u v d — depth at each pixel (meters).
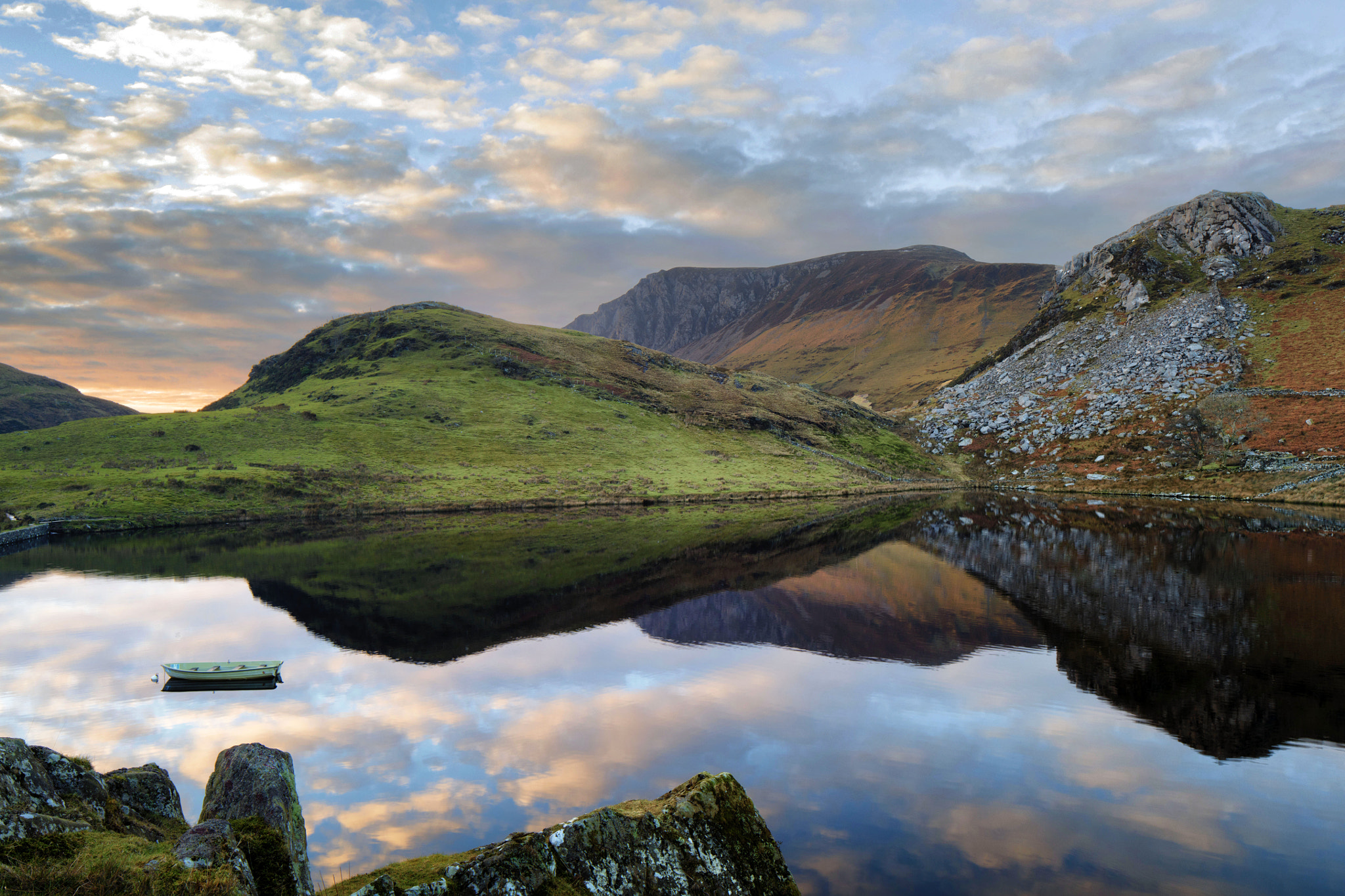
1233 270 178.62
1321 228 183.88
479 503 112.44
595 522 97.69
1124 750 25.23
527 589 55.22
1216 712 28.38
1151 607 45.19
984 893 17.09
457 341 196.88
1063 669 34.19
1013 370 186.62
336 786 23.14
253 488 110.00
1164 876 17.73
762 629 43.16
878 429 188.12
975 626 42.72
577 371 191.00
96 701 31.44
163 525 96.81
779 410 186.25
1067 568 58.59
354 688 33.09
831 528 87.56
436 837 19.84
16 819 9.55
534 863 10.16
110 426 135.75
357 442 134.88
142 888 8.83
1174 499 107.06
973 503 113.88
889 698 31.12
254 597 53.06
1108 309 189.88
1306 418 115.00
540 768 24.36
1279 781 22.67
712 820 12.09
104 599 52.66
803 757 25.06
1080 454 136.62
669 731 27.61
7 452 123.62
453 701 31.20
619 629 43.72
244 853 10.62
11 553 75.38
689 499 121.50
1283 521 80.44
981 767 24.14
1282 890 17.19
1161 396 140.88
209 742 26.86
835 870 18.05
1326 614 42.19
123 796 12.91
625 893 10.55
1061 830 20.00
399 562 67.69
